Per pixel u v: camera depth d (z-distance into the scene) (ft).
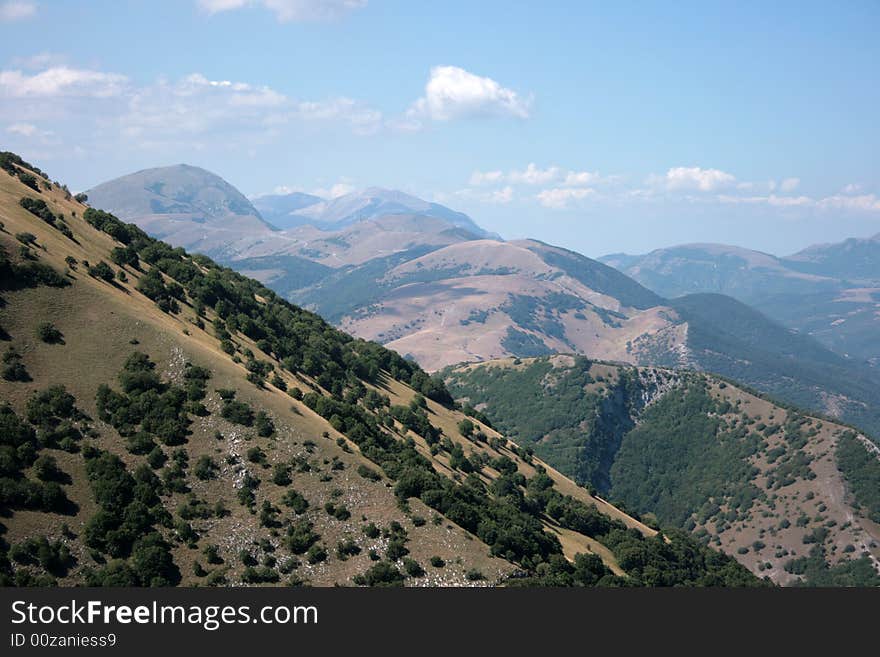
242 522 351.67
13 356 376.27
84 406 372.38
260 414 405.39
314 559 343.26
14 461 330.34
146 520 334.65
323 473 387.96
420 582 341.82
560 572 396.16
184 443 376.07
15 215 464.65
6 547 303.27
